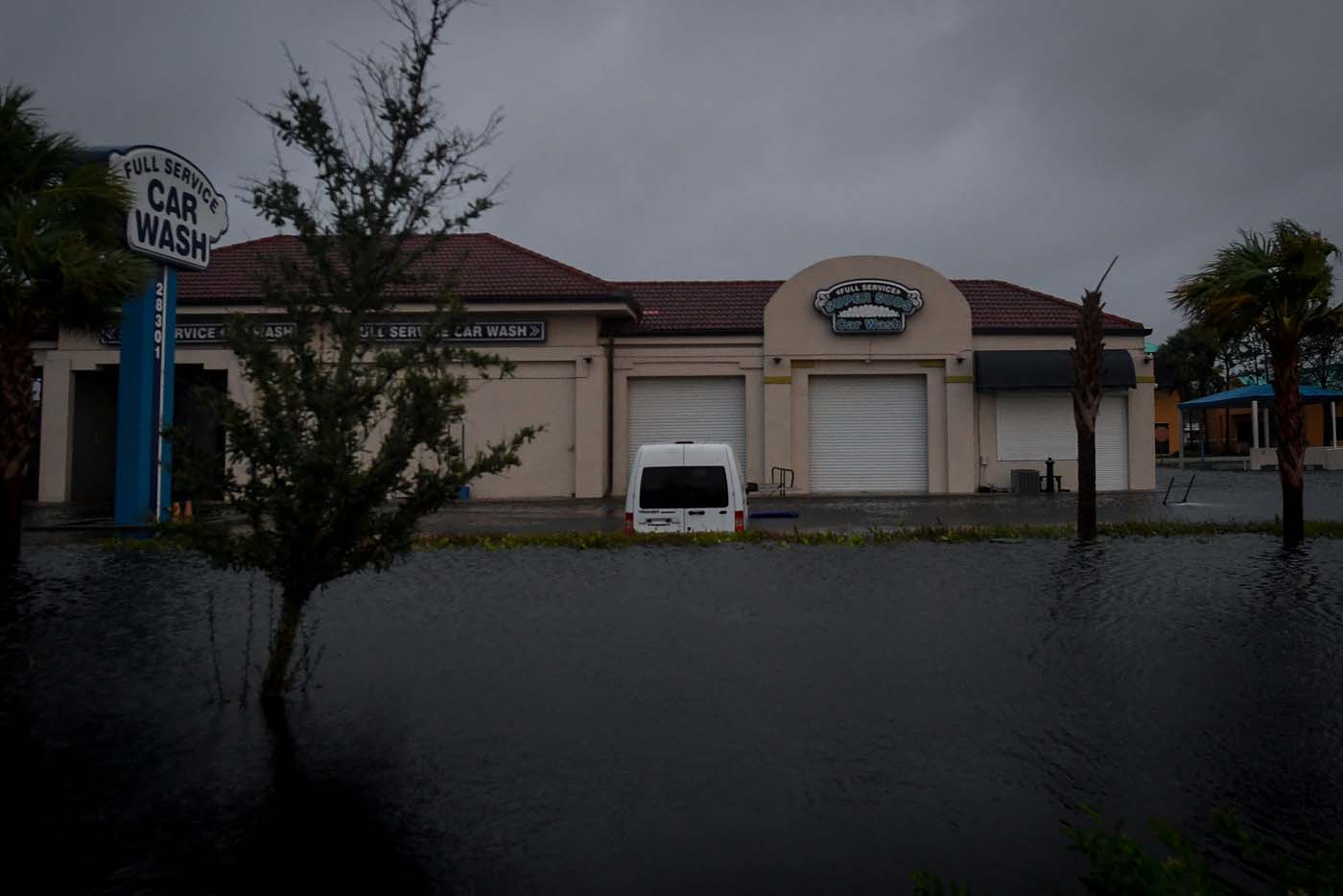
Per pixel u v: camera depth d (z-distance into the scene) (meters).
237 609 7.02
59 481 24.97
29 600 7.32
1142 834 3.60
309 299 5.26
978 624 6.48
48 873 3.35
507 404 25.33
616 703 5.00
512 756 4.32
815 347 26.16
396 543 5.20
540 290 25.23
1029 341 26.31
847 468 26.48
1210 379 57.34
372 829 3.65
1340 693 5.11
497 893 3.21
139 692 5.25
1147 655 5.77
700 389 26.52
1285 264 10.47
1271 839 3.54
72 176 10.81
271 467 5.10
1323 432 44.25
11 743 4.53
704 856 3.44
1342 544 9.73
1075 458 26.08
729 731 4.61
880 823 3.68
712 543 9.80
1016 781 4.07
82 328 11.66
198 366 25.38
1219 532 10.79
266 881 3.29
